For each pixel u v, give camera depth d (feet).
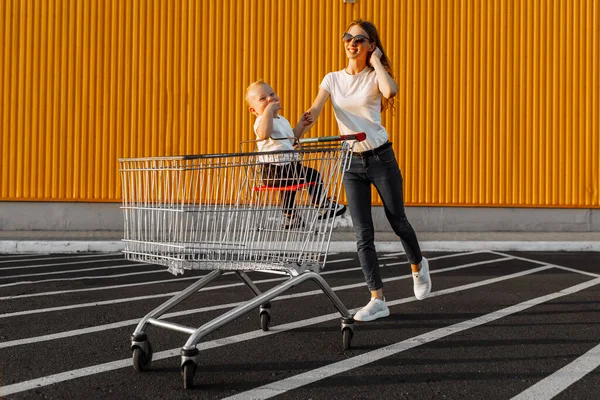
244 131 39.86
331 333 14.49
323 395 10.28
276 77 39.91
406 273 24.71
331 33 39.99
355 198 15.46
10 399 10.07
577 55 40.45
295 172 12.44
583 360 12.23
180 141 39.81
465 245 33.17
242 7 39.96
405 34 40.14
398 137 40.06
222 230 12.16
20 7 39.63
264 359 12.37
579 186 40.24
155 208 12.09
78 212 39.63
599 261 28.40
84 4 39.68
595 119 40.37
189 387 10.59
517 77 40.27
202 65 39.91
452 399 10.11
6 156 39.42
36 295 19.53
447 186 40.06
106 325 15.37
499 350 12.95
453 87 40.19
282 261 12.44
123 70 39.78
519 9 40.37
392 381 10.99
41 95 39.60
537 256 30.48
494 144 40.22
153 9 39.88
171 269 11.89
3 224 39.34
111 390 10.53
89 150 39.63
